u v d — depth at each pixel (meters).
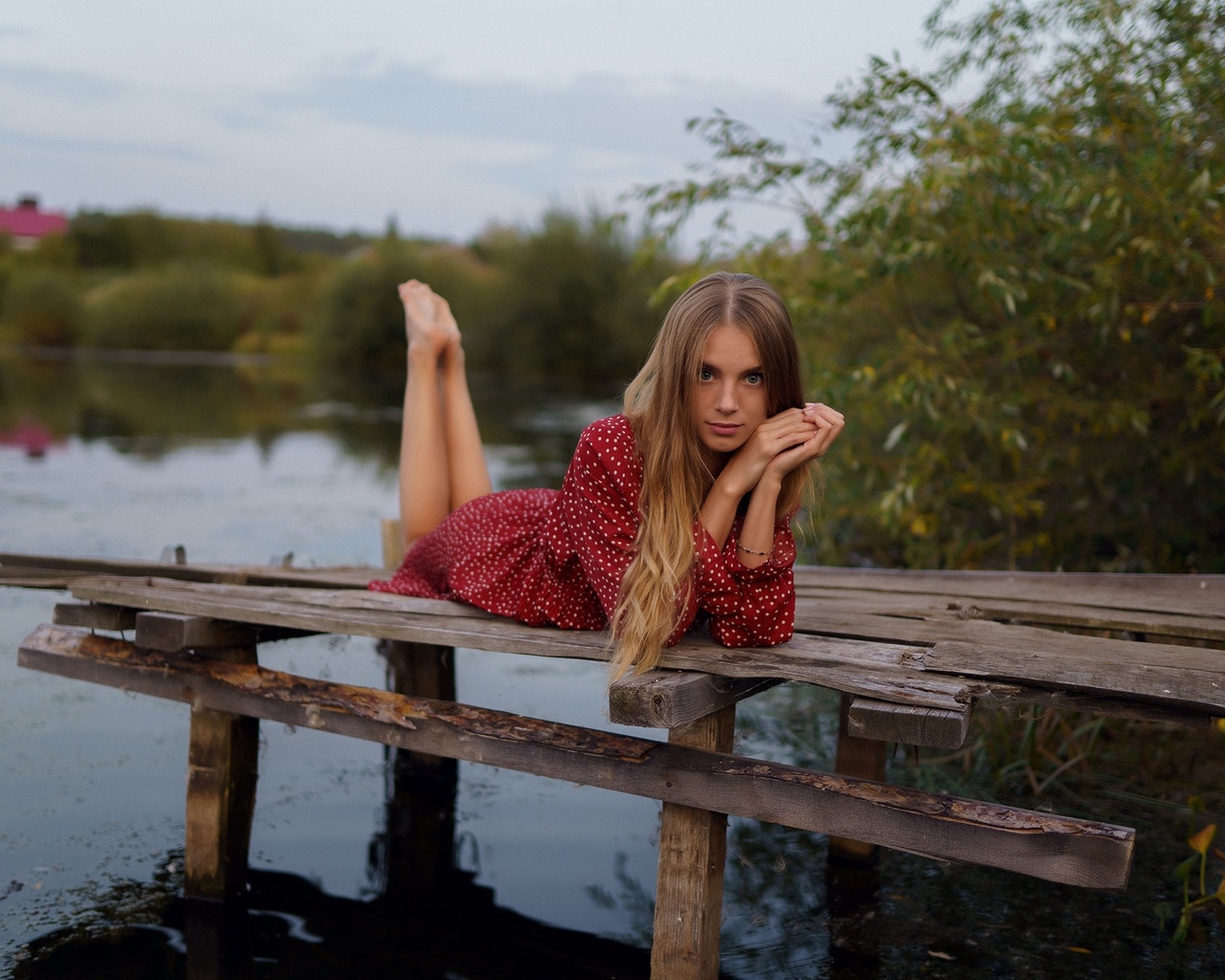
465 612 2.57
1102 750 3.52
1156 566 4.27
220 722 2.71
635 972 2.48
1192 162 3.82
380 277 26.62
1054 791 3.23
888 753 3.54
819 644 2.22
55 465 9.52
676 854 2.11
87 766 3.49
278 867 2.95
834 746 3.70
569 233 22.19
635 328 21.08
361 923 2.67
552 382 21.03
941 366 4.19
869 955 2.48
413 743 2.40
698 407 2.11
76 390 17.88
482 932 2.64
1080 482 4.43
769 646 2.22
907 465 4.43
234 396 17.67
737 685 2.17
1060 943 2.51
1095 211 3.86
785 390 2.15
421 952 2.54
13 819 3.11
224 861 2.72
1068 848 1.75
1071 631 2.60
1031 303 4.30
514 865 2.98
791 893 2.79
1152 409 4.22
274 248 47.22
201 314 34.59
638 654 2.09
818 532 4.90
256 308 36.03
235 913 2.70
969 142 3.85
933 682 1.94
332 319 26.89
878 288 4.54
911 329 4.61
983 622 2.49
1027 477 4.43
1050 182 3.80
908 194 3.93
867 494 4.95
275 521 7.16
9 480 8.61
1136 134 3.89
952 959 2.46
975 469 4.44
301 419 13.99
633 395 2.28
